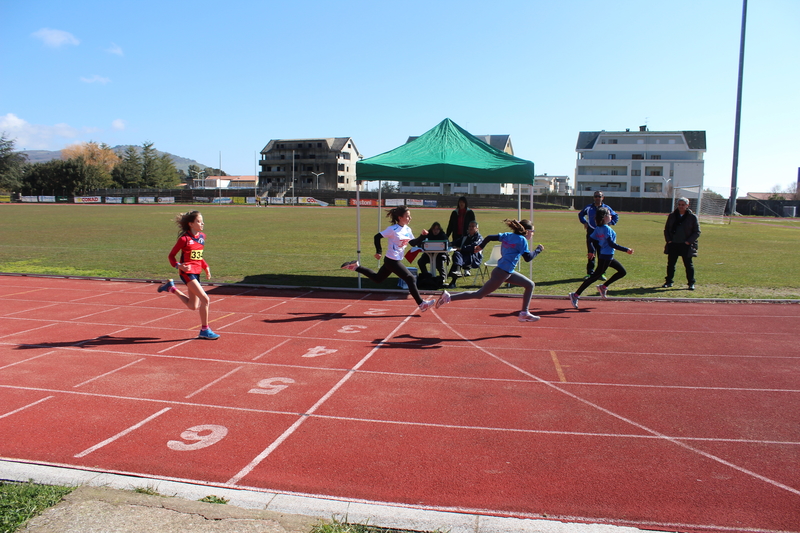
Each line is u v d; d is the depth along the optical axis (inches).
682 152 3100.4
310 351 268.2
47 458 157.6
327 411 193.8
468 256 486.0
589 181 3179.1
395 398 206.5
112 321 331.3
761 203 2390.5
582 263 598.5
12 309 364.2
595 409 197.0
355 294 424.5
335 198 3161.9
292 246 773.9
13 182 3528.5
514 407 198.4
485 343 283.6
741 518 129.4
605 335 300.7
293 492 139.4
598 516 129.8
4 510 122.6
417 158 448.5
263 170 4065.0
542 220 1619.1
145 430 177.2
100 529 115.9
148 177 4170.8
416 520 126.1
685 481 146.9
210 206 2701.8
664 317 344.8
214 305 381.1
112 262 589.6
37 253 669.3
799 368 244.5
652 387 219.8
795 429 180.5
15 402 200.5
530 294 312.7
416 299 331.9
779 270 551.8
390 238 326.3
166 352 265.6
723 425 183.8
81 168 3641.7
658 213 2315.5
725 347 277.1
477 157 457.1
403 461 157.2
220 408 195.9
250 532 116.6
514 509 132.5
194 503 128.3
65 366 243.3
